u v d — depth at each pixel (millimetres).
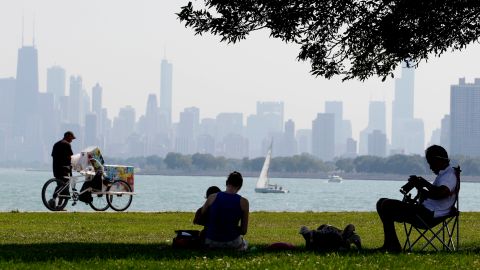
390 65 33562
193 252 23672
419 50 31531
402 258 22609
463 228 39094
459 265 21562
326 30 31562
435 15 30438
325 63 32625
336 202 195000
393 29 30609
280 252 24094
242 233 24422
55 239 29938
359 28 31531
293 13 30375
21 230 33469
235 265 20500
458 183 24953
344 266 20750
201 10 30875
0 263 20406
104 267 20266
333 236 25375
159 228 36188
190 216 44000
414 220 24938
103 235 32094
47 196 44344
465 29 31828
